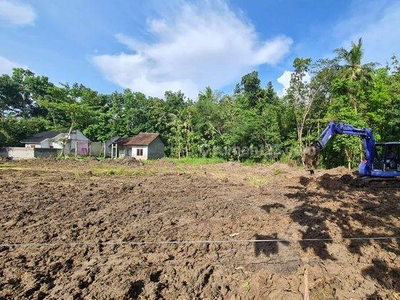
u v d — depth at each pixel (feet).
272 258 16.75
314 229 21.25
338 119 69.41
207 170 65.57
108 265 15.38
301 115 94.99
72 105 97.91
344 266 15.83
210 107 118.52
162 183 42.16
